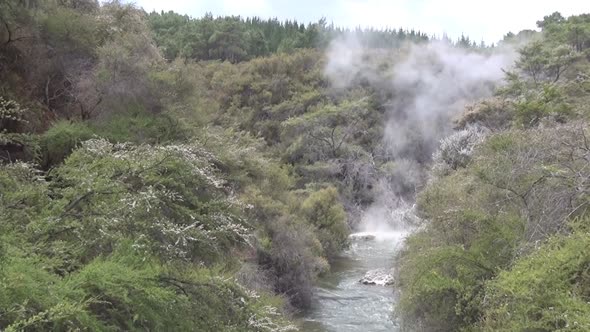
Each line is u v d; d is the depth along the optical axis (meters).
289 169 35.50
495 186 10.51
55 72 12.97
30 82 12.38
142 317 4.82
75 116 12.34
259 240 15.25
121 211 5.55
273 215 17.19
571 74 30.67
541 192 9.28
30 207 5.74
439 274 9.59
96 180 5.87
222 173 13.59
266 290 13.70
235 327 5.44
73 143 10.50
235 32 66.19
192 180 6.60
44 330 4.18
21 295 4.19
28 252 4.84
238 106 46.31
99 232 5.42
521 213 9.77
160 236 5.54
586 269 6.79
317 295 18.09
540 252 7.56
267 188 18.88
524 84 29.38
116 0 15.70
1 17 10.98
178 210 6.16
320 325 14.82
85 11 14.74
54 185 6.72
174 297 5.10
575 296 6.52
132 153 6.48
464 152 22.66
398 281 12.80
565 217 7.94
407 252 12.73
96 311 4.76
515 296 6.91
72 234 5.59
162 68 14.47
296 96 48.84
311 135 41.03
